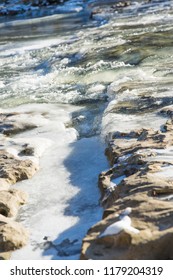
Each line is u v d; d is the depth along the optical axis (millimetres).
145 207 4684
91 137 8102
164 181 5250
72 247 4797
